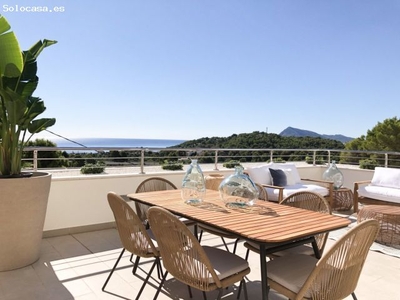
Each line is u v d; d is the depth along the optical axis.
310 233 1.77
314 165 6.80
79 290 2.41
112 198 2.27
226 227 1.83
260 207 2.38
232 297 2.35
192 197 2.54
